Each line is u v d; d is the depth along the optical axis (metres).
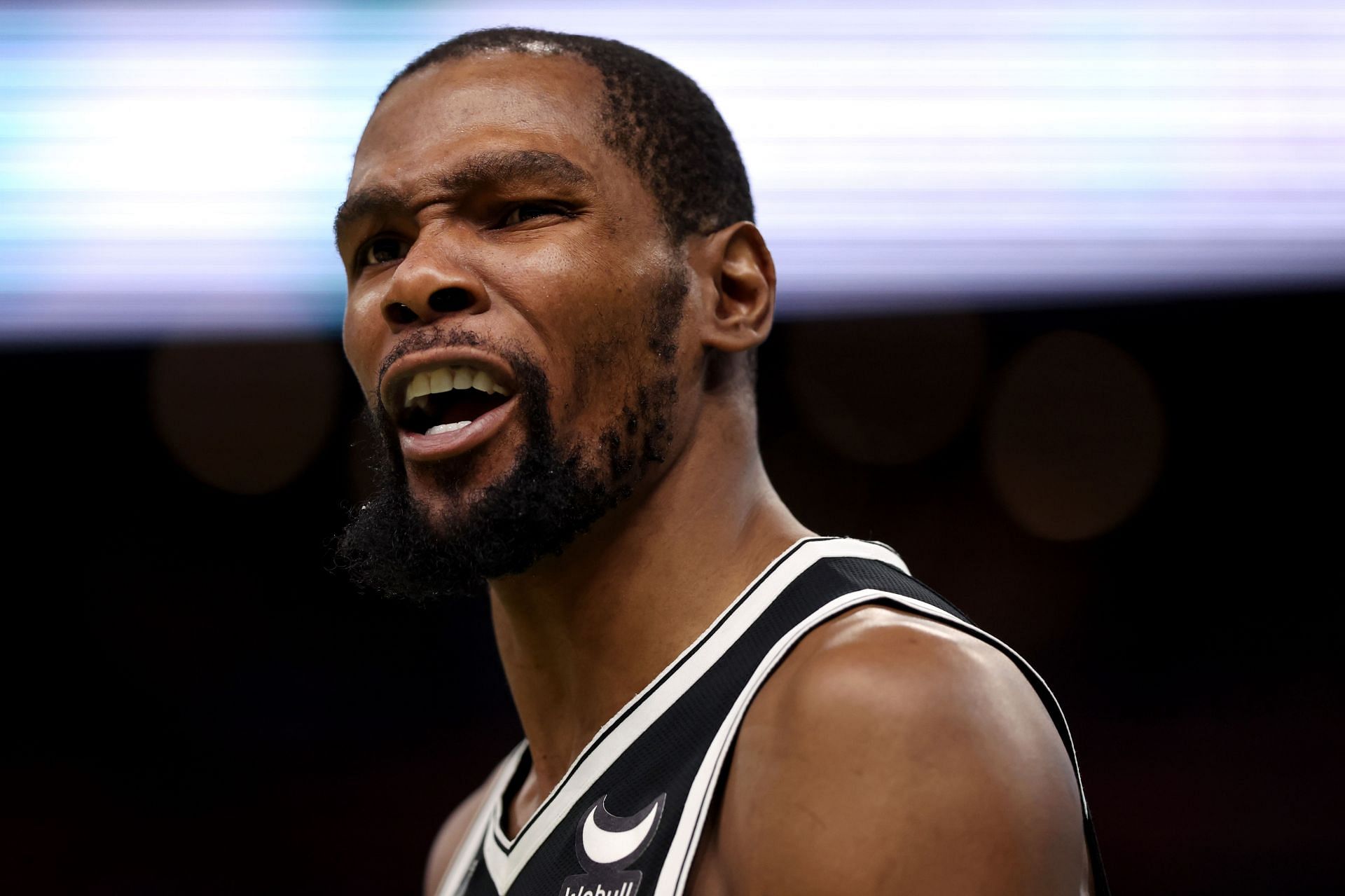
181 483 17.55
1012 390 15.28
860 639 3.61
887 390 15.39
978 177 12.16
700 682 4.02
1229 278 12.27
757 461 4.78
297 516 17.70
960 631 3.77
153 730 17.11
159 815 16.42
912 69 12.02
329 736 17.09
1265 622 16.53
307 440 15.55
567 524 4.22
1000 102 12.02
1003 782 3.29
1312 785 15.48
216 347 14.38
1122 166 11.95
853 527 16.33
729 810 3.58
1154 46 11.78
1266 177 11.76
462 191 4.35
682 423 4.47
